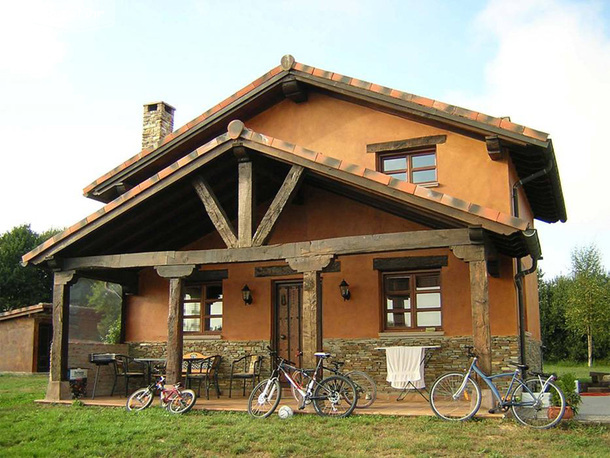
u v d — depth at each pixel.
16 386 16.83
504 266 11.66
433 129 12.44
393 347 11.23
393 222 12.72
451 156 12.20
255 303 13.76
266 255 10.62
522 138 11.17
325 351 12.78
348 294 12.77
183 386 12.34
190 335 14.16
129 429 8.98
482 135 11.87
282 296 13.75
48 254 12.20
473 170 12.00
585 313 29.55
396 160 12.92
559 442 7.70
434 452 7.37
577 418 9.01
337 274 13.01
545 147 11.09
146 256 11.62
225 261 10.95
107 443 8.33
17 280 36.78
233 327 13.85
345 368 12.58
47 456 7.72
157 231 13.42
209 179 12.02
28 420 9.94
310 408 10.05
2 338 25.94
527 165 12.42
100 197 15.27
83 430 9.08
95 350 13.52
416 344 12.17
